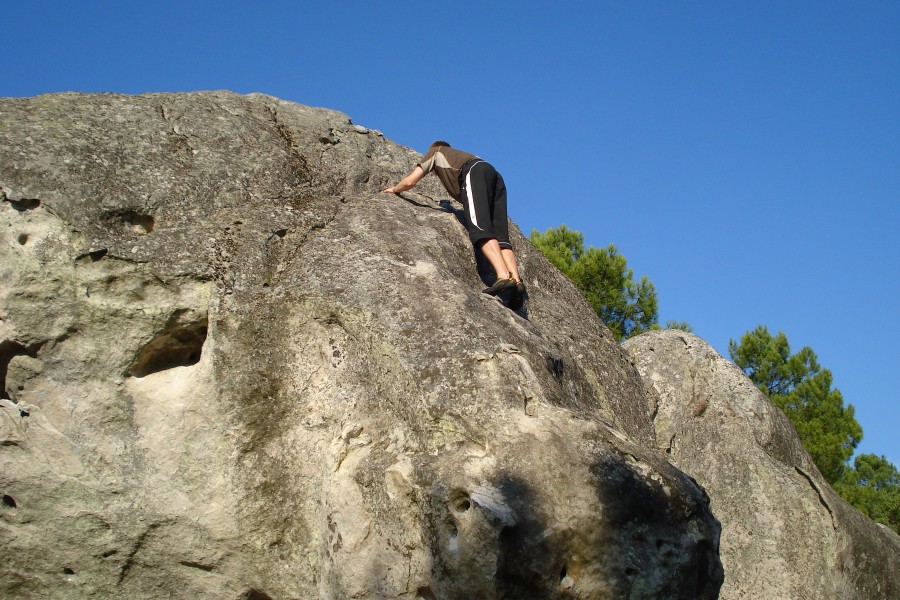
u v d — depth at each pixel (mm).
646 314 16891
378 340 5922
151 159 6824
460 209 8086
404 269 6367
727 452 8367
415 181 7684
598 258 17016
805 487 8039
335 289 6219
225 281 6355
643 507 5191
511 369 5625
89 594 6262
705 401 8688
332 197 7418
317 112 8578
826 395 18312
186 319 6312
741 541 7938
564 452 5250
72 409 6180
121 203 6457
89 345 6211
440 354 5727
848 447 17922
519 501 5035
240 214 6785
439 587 5074
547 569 4980
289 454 6047
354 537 5551
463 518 5066
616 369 8188
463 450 5395
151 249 6348
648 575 5082
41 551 6238
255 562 6047
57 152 6477
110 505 6141
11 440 6176
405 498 5371
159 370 6422
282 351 6223
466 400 5496
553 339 7414
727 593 7754
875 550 7840
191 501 6078
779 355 19203
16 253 6188
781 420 8836
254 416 6105
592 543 5062
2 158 6293
